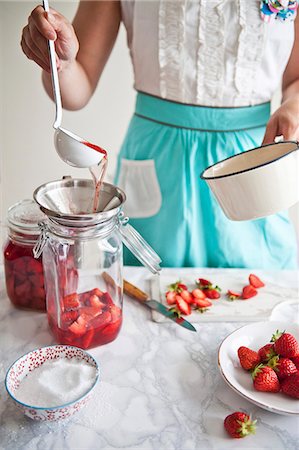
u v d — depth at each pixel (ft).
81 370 2.85
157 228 4.57
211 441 2.63
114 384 2.98
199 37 4.12
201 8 4.04
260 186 3.01
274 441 2.64
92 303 3.27
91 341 3.22
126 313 3.62
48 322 3.38
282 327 3.31
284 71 4.67
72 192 3.30
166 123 4.45
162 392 2.93
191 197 4.46
